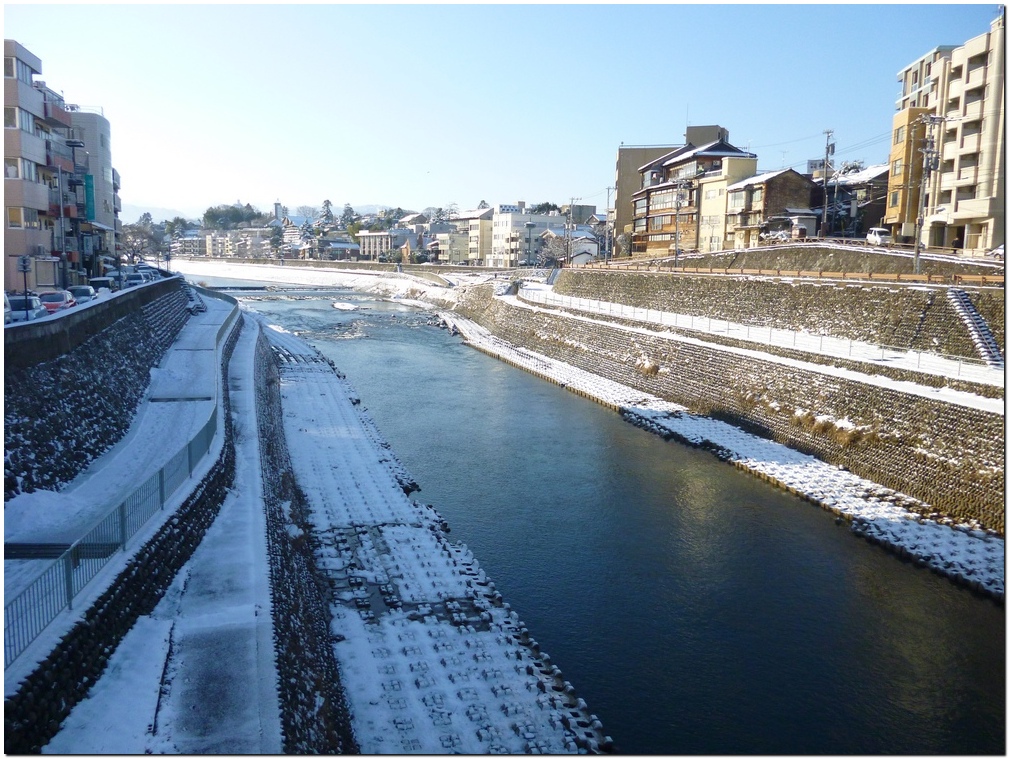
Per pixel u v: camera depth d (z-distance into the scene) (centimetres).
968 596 2102
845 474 3014
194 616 1422
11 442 1719
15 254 3550
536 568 2300
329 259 17462
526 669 1714
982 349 3194
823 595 2134
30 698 1011
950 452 2638
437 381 5181
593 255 11025
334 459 3189
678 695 1702
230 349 4519
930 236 5128
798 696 1706
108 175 6525
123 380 2728
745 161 7319
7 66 3475
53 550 1486
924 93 6238
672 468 3234
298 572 1920
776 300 4681
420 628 1856
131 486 1898
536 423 4028
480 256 14250
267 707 1154
